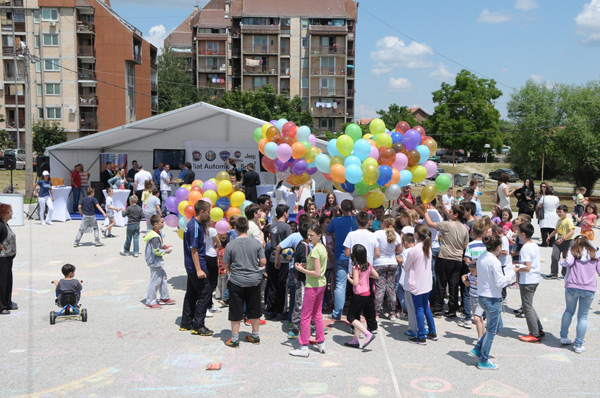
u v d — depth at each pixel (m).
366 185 8.27
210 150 21.17
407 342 6.64
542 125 44.56
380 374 5.59
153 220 8.00
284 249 7.03
